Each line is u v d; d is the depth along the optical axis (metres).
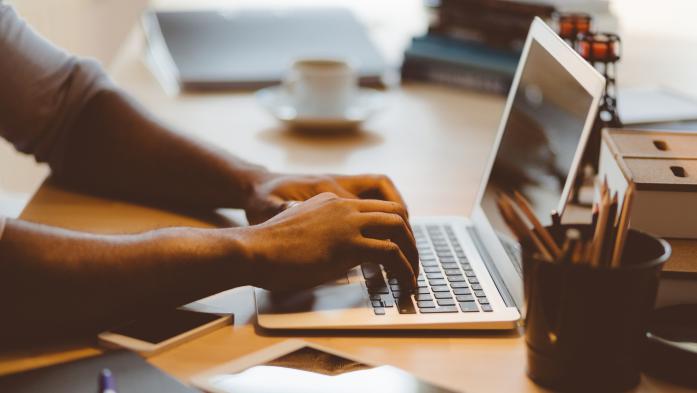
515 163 1.01
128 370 0.72
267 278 0.85
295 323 0.82
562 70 0.92
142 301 0.81
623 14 2.50
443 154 1.45
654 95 1.55
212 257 0.83
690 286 0.82
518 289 0.87
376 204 0.92
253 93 1.85
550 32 1.00
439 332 0.82
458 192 1.26
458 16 1.93
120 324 0.82
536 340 0.72
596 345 0.69
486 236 1.03
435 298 0.88
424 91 1.90
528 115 1.01
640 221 0.85
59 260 0.79
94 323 0.80
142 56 2.18
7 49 1.20
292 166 1.37
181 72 1.86
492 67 1.85
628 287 0.68
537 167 0.93
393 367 0.74
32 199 1.17
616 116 1.20
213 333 0.82
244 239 0.85
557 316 0.69
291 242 0.86
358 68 1.92
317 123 1.55
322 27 2.11
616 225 0.72
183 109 1.71
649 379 0.73
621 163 0.85
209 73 1.86
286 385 0.71
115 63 2.10
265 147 1.48
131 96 1.25
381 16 2.75
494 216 1.02
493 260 0.98
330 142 1.52
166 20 2.10
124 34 2.14
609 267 0.67
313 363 0.75
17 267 0.78
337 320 0.83
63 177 1.24
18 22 1.23
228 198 1.13
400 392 0.69
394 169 1.37
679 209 0.85
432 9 1.97
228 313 0.85
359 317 0.83
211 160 1.15
